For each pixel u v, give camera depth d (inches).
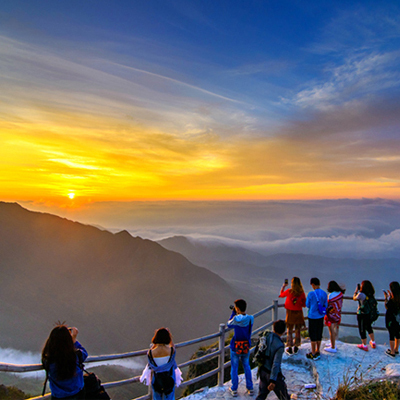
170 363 182.9
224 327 277.1
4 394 717.3
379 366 271.1
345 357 290.7
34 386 2011.6
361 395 220.8
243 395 253.3
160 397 182.1
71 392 140.8
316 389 248.4
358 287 320.5
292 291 307.9
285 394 210.8
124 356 202.4
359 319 312.5
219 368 276.2
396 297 289.3
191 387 543.5
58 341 140.8
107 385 195.0
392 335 290.8
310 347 316.2
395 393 216.7
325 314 290.8
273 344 212.5
